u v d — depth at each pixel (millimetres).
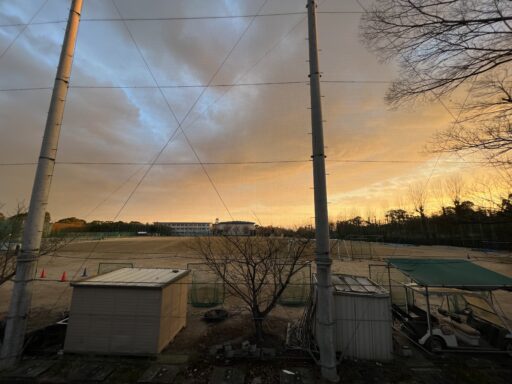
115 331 6227
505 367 5641
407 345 6770
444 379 5203
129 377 5250
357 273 16516
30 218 5883
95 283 6516
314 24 6371
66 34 6727
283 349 6363
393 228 44219
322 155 5848
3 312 9180
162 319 6367
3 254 8805
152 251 31812
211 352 6133
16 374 5219
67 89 6613
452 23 4863
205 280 13562
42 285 13086
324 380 5102
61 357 6012
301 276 13734
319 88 6094
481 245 26297
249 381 5117
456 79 5391
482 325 6930
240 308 9586
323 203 5684
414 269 7043
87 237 48438
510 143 5559
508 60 4887
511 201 8289
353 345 6121
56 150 6328
